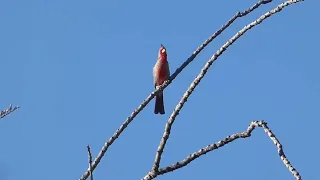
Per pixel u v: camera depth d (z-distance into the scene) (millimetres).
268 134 8383
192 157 8969
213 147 8875
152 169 8930
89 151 7816
